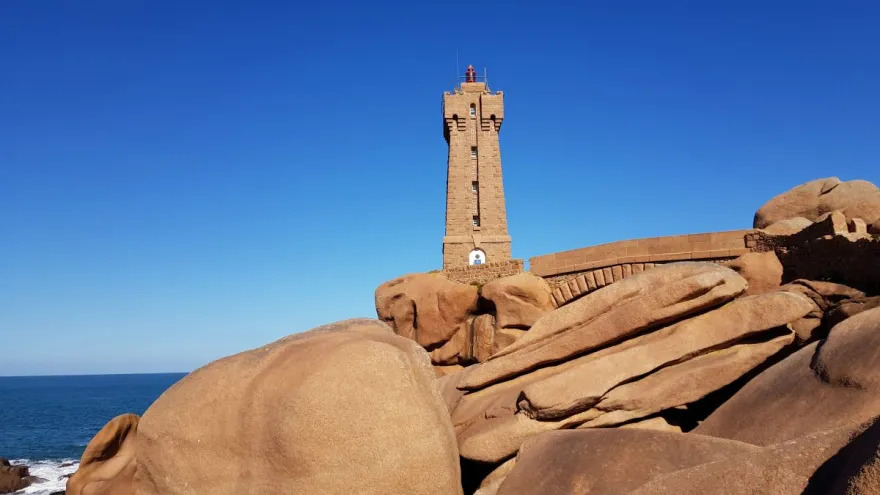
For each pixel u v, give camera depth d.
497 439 14.12
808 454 7.16
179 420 11.48
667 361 14.47
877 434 6.37
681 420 14.79
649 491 7.93
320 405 10.45
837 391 10.62
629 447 9.98
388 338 12.85
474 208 49.09
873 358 10.63
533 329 16.42
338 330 13.91
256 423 10.94
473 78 53.03
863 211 25.59
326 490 10.25
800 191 28.56
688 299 14.97
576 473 9.86
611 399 14.06
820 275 21.19
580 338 15.59
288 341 13.20
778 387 11.89
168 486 11.44
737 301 15.10
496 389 16.27
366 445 10.38
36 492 44.78
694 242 25.78
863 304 15.87
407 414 10.73
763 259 23.62
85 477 12.87
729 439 10.20
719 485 7.43
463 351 31.14
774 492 6.96
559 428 13.98
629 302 15.41
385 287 35.91
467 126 50.44
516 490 10.44
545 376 15.80
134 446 13.40
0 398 160.38
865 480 5.92
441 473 10.73
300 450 10.36
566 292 28.73
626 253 27.50
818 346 12.35
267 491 10.56
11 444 70.00
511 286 29.11
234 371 11.67
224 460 11.12
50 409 120.31
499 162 49.78
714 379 14.02
